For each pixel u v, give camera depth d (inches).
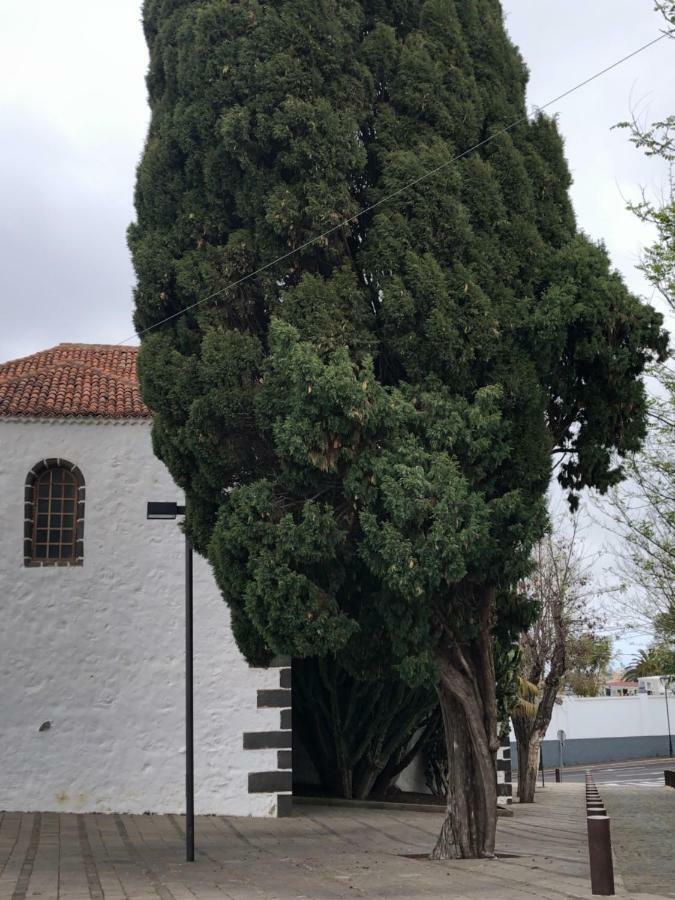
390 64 580.1
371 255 543.2
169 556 818.8
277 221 542.9
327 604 511.8
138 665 802.2
